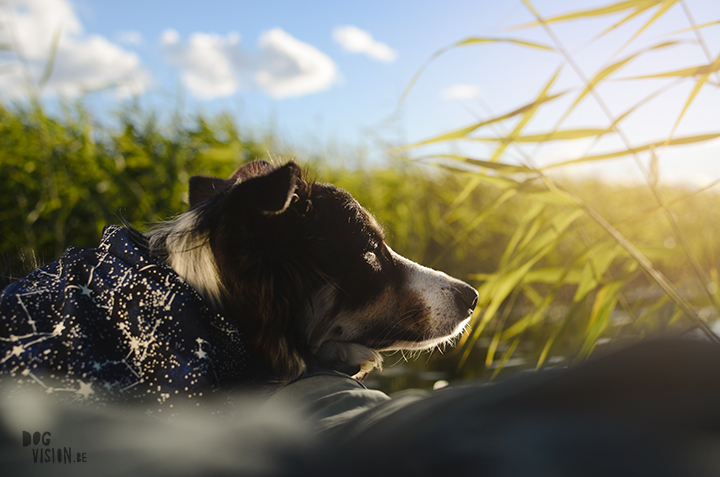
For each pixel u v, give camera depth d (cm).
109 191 431
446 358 347
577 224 287
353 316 173
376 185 568
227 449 58
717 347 40
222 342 124
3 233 398
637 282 554
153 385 106
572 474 36
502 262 241
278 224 149
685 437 35
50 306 108
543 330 408
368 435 51
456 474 40
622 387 39
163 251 140
